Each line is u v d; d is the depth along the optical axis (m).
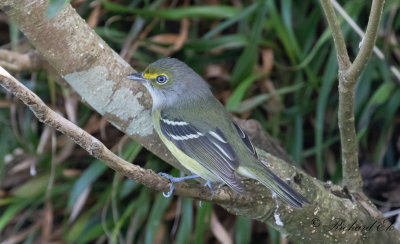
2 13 10.64
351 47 10.61
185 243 9.27
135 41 10.24
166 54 10.42
